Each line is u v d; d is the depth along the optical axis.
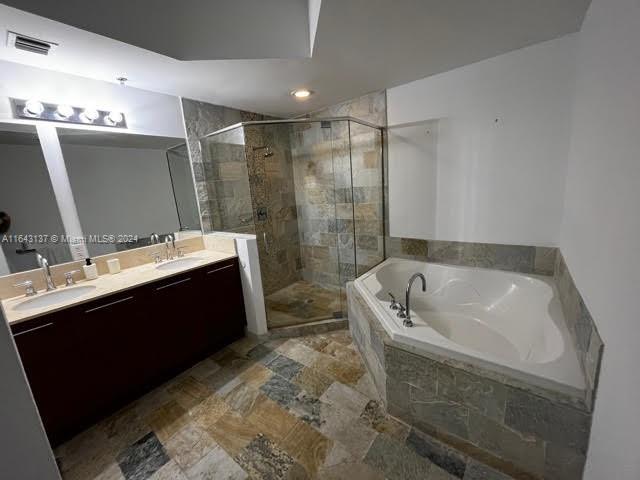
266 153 2.99
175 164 2.40
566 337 1.37
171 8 1.48
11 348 0.53
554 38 1.70
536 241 2.02
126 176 2.14
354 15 1.36
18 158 1.68
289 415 1.62
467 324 2.15
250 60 1.72
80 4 1.26
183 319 2.03
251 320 2.45
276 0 1.61
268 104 2.68
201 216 2.61
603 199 1.04
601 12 1.15
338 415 1.60
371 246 2.92
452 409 1.33
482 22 1.48
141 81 1.99
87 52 1.53
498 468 1.26
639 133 0.75
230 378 1.97
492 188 2.13
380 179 2.71
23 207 1.71
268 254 3.05
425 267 2.53
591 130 1.27
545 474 1.15
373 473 1.27
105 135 2.02
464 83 2.09
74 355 1.51
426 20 1.43
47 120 1.77
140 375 1.81
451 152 2.27
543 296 1.84
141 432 1.57
